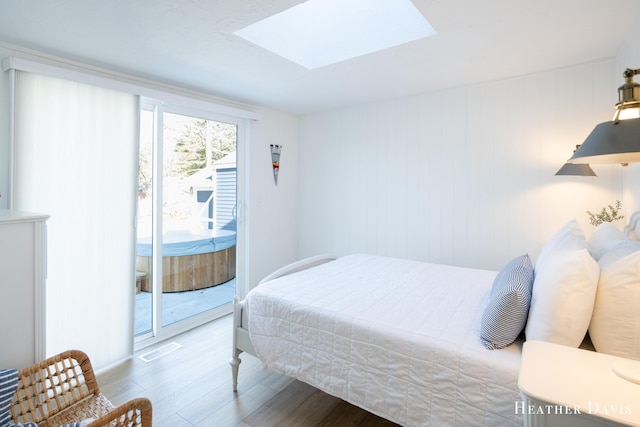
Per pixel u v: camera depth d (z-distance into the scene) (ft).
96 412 4.60
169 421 6.18
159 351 9.01
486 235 9.91
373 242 12.10
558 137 8.77
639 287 3.63
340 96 11.04
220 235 11.66
